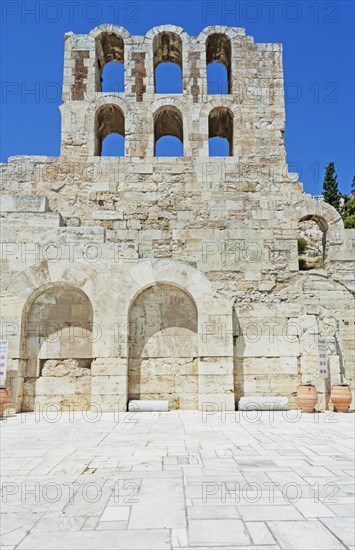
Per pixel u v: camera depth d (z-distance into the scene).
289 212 21.78
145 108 22.92
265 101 23.23
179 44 24.88
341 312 20.55
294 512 6.22
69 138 22.44
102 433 12.59
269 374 18.25
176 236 21.39
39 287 17.62
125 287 17.77
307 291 20.77
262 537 5.40
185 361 17.97
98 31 23.67
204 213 21.72
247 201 21.89
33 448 10.53
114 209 21.75
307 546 5.16
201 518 6.02
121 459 9.35
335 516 6.07
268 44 23.89
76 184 21.97
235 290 20.77
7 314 17.31
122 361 17.16
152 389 17.75
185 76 23.33
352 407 19.42
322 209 21.80
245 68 23.58
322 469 8.50
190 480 7.77
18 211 18.56
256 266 21.06
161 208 21.78
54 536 5.47
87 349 17.78
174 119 24.62
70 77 23.11
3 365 16.42
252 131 22.81
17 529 5.70
